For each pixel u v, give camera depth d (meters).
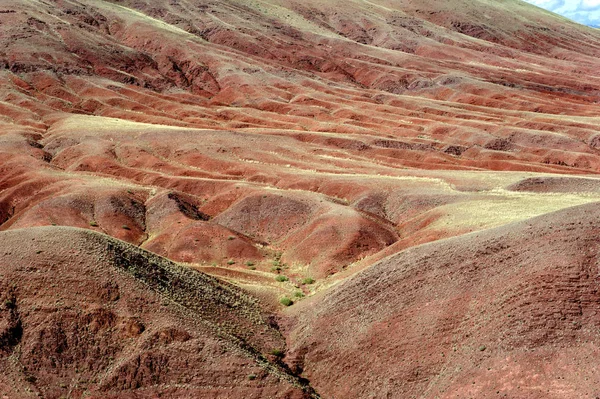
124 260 31.58
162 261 34.72
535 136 110.44
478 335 23.28
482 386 20.91
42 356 26.06
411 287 28.23
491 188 61.75
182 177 74.56
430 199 57.50
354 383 25.36
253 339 29.91
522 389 19.89
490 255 27.28
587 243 24.70
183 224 58.94
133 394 25.34
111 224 61.06
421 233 44.91
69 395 25.14
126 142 91.00
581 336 20.97
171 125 114.12
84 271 29.25
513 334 22.19
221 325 30.03
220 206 65.75
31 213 61.91
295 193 64.25
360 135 105.69
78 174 77.94
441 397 21.55
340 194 66.19
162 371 26.09
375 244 49.50
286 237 57.00
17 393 24.36
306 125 121.62
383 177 71.44
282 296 37.19
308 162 84.94
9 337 26.38
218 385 25.38
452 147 104.31
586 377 19.22
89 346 26.73
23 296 27.98
